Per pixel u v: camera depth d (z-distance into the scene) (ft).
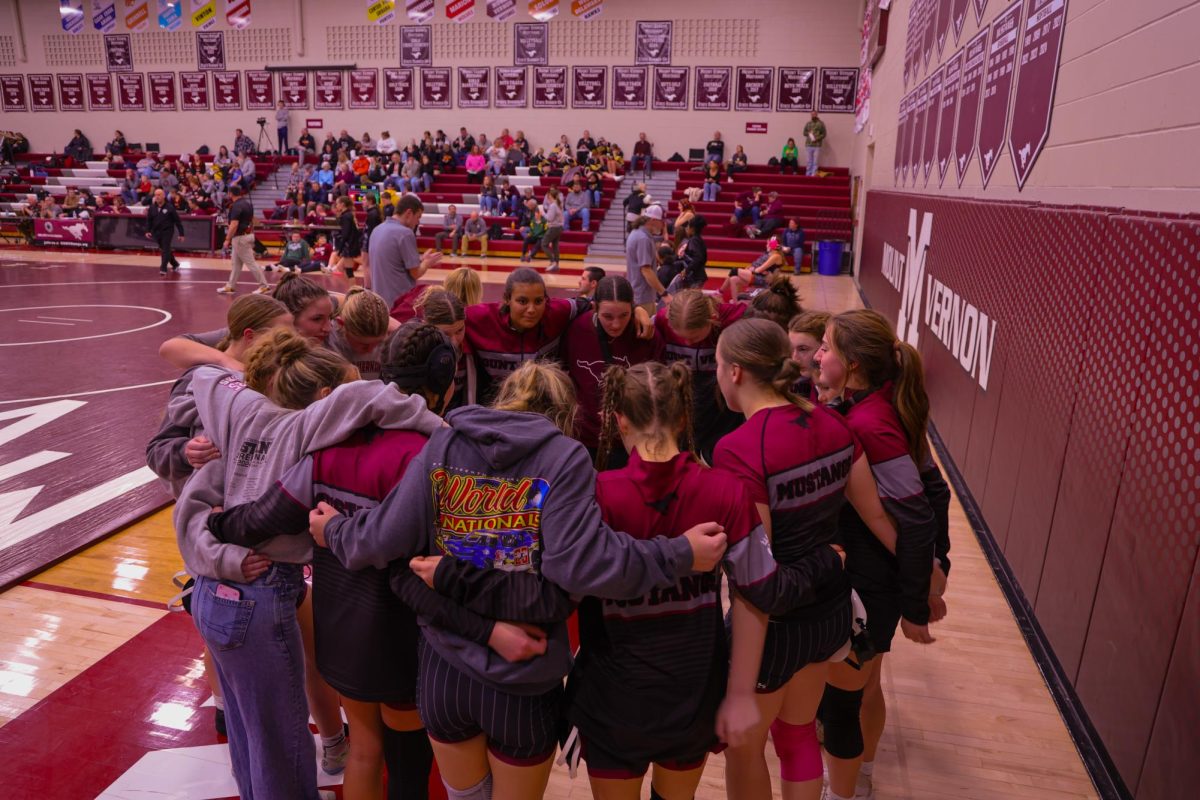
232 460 7.27
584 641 6.43
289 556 7.27
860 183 64.03
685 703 6.16
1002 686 11.45
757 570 6.05
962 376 19.63
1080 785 9.51
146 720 10.50
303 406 7.49
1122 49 11.18
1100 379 10.66
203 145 92.68
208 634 7.28
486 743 6.77
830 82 77.87
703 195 76.07
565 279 59.88
